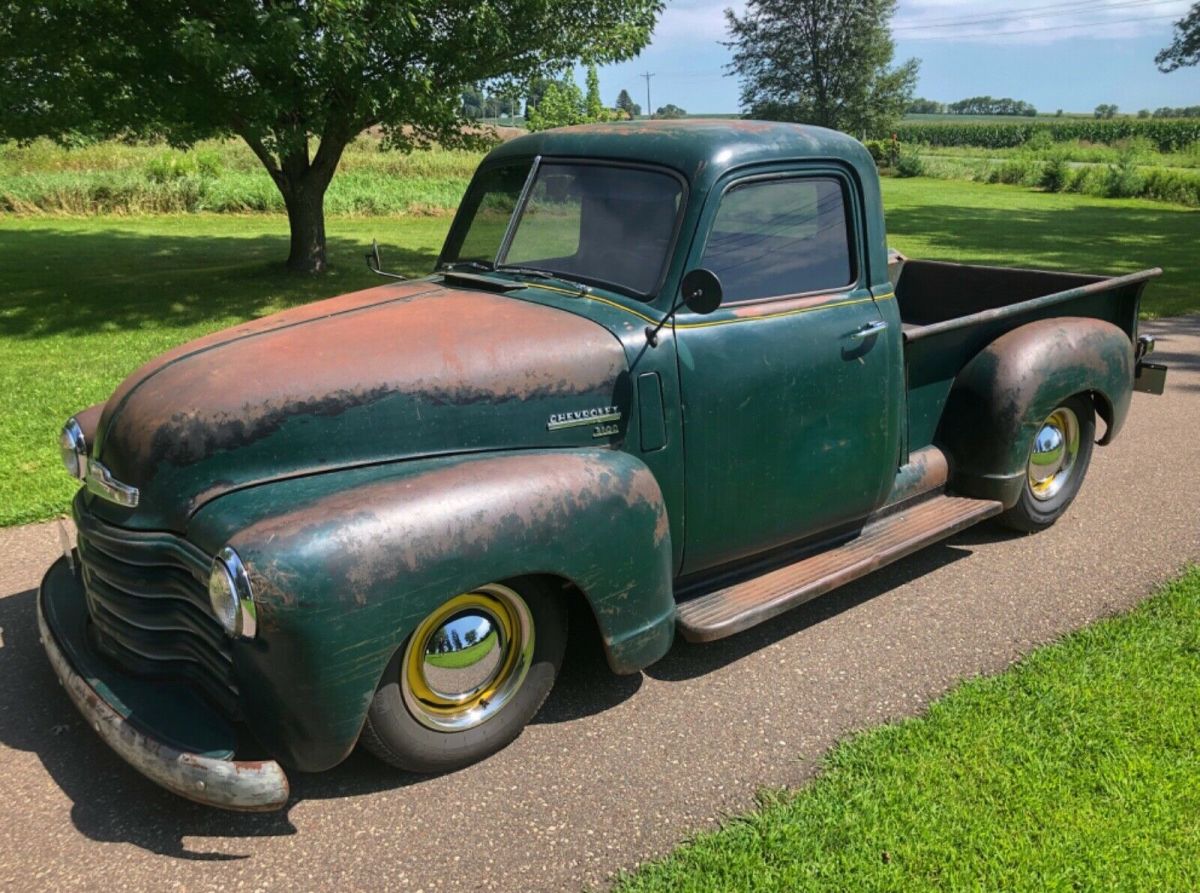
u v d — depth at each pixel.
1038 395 4.24
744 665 3.57
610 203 3.37
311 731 2.45
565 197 3.50
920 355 4.10
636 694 3.37
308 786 2.86
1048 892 2.41
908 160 43.84
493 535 2.62
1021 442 4.25
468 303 3.29
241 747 2.58
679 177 3.21
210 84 10.16
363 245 16.69
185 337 9.38
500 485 2.70
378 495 2.55
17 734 3.09
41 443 5.88
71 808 2.74
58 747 3.03
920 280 5.90
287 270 13.49
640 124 3.58
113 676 2.73
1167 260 15.22
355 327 3.07
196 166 25.00
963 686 3.36
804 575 3.60
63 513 4.86
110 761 2.96
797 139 3.48
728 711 3.27
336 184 25.58
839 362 3.58
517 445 2.97
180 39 9.04
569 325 3.12
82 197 21.89
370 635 2.44
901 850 2.54
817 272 3.59
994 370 4.23
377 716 2.65
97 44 9.74
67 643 2.89
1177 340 9.40
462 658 2.82
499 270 3.64
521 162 3.71
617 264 3.31
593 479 2.86
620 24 12.23
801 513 3.62
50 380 7.43
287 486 2.67
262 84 10.39
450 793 2.84
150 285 12.40
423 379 2.86
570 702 3.32
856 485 3.77
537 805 2.78
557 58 12.12
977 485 4.34
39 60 10.20
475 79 11.63
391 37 9.84
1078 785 2.81
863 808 2.72
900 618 3.93
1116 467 5.75
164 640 2.70
